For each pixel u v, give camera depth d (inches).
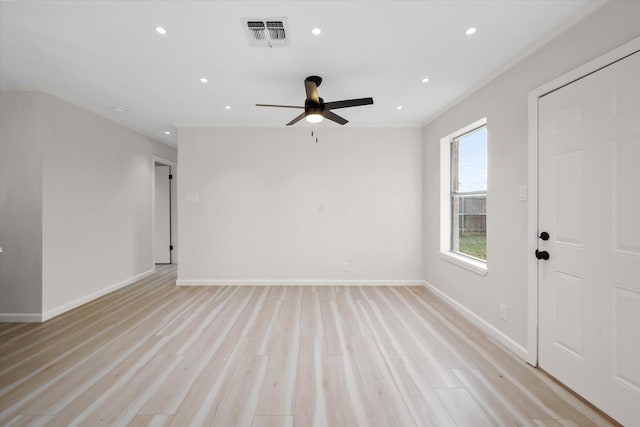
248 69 100.0
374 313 123.1
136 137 178.4
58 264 123.6
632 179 57.8
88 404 66.2
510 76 92.9
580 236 68.7
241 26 76.7
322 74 103.3
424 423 60.7
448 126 135.6
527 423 60.6
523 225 87.0
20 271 116.1
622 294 59.9
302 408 65.3
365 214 167.5
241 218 167.9
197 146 167.2
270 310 126.6
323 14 71.9
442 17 72.8
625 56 58.6
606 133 62.4
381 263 167.8
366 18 73.4
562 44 73.7
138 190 180.7
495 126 100.5
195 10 70.1
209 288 161.5
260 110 141.4
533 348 82.4
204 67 98.6
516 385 73.7
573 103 70.2
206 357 87.3
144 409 64.7
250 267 167.9
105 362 84.4
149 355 88.4
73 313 123.8
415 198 167.2
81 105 134.0
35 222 116.3
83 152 137.5
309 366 82.4
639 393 56.6
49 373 78.7
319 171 167.8
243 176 167.8
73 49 87.6
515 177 90.4
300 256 167.9
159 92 119.6
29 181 116.5
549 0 65.9
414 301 138.9
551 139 76.9
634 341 57.6
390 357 87.4
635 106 57.0
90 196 141.8
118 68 99.4
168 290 158.1
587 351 66.9
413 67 98.3
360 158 167.3
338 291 155.5
